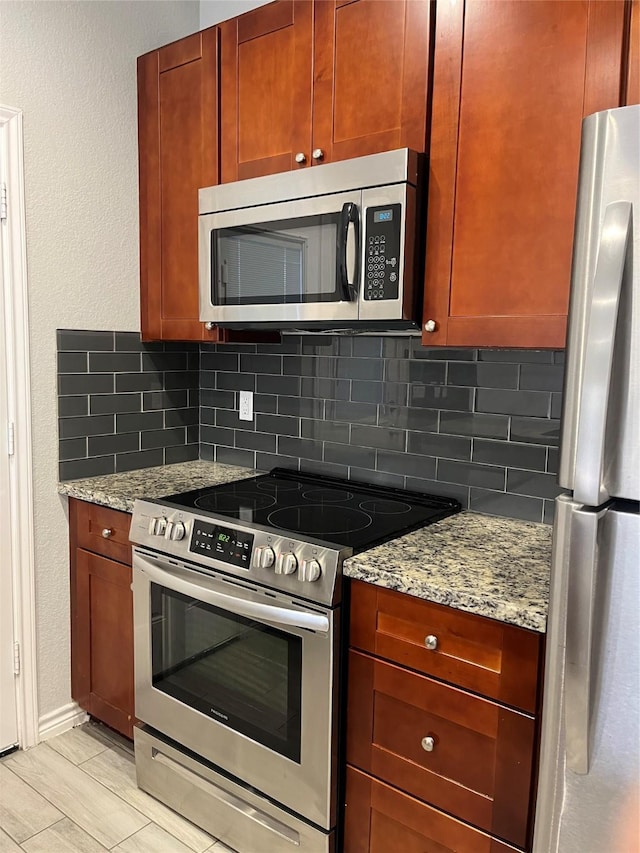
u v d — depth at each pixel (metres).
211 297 2.02
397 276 1.59
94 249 2.25
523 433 1.83
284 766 1.62
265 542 1.61
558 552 1.00
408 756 1.46
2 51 1.95
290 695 1.59
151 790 1.99
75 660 2.30
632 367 0.90
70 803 1.95
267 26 1.88
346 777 1.57
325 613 1.50
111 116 2.25
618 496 0.92
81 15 2.14
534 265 1.46
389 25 1.63
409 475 2.08
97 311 2.28
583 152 0.94
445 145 1.56
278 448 2.42
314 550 1.52
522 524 1.81
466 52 1.52
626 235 0.89
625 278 0.89
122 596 2.09
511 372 1.84
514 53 1.45
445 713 1.38
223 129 2.03
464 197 1.55
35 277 2.10
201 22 2.53
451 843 1.41
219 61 2.02
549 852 1.07
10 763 2.13
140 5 2.31
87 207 2.21
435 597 1.34
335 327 1.88
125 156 2.31
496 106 1.48
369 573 1.44
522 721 1.27
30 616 2.18
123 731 2.15
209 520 1.75
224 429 2.60
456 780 1.39
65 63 2.11
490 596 1.29
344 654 1.54
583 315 0.94
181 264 2.23
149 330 2.38
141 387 2.45
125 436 2.42
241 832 1.75
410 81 1.61
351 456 2.22
